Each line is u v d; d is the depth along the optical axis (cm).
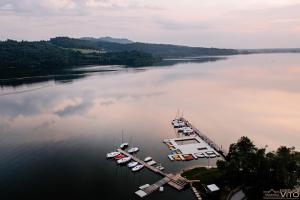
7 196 8575
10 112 18138
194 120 16800
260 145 12769
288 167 7706
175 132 14650
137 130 14975
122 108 19725
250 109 19038
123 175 9962
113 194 8688
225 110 18925
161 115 17962
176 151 11975
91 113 18300
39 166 10644
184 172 9850
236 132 14538
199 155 11488
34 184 9306
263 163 7900
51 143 13012
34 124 15775
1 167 10531
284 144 12838
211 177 9150
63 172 10169
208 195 8194
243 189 8019
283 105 19925
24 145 12700
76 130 14862
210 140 13350
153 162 10831
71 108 19438
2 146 12550
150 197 8450
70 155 11669
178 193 8638
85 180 9594
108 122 16400
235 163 8312
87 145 12800
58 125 15688
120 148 12412
